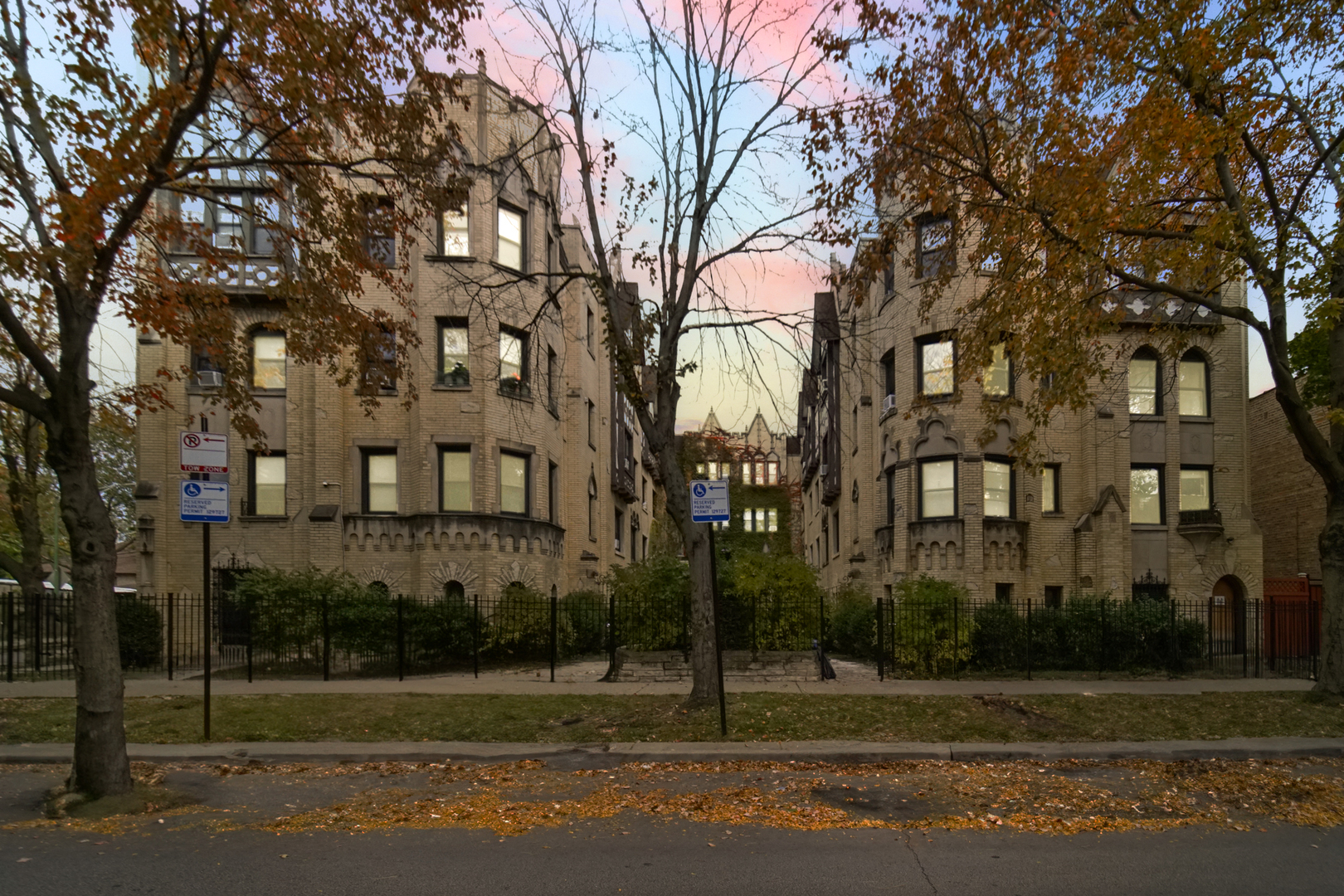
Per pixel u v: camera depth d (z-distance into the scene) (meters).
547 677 15.10
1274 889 5.54
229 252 11.87
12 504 19.55
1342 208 11.96
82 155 7.89
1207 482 22.09
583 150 11.89
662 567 16.20
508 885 5.60
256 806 7.71
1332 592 12.38
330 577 16.73
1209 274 12.09
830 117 12.15
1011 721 11.07
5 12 8.26
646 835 6.76
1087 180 11.70
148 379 20.44
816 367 15.75
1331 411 11.42
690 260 11.91
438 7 10.37
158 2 8.34
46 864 6.01
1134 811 7.48
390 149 12.46
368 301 19.92
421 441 19.72
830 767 9.26
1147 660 15.86
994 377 20.72
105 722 7.80
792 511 54.62
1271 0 10.95
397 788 8.38
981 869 5.95
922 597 15.21
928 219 17.27
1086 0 12.12
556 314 22.67
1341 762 9.62
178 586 20.23
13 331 7.49
